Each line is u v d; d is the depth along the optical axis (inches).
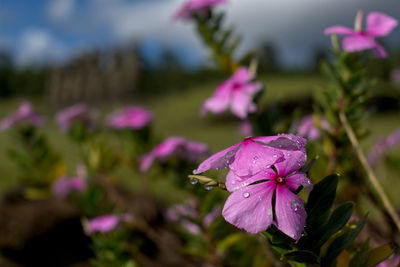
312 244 5.8
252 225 5.0
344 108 11.4
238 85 14.2
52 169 23.7
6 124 23.5
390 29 10.1
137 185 28.4
